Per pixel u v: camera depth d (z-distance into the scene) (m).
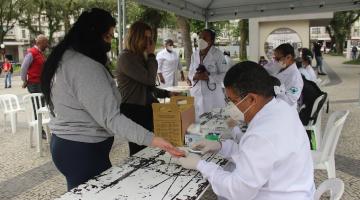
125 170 1.96
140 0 5.48
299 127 1.56
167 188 1.71
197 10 7.59
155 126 2.32
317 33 61.69
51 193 3.79
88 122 1.96
